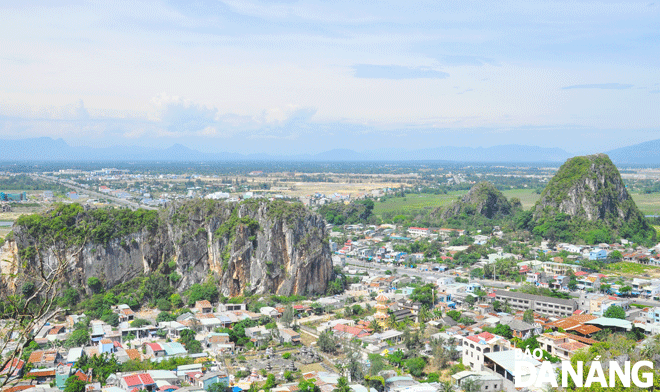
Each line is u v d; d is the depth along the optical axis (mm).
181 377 129625
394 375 135125
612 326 167750
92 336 160500
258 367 142625
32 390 117125
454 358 148875
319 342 160750
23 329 34438
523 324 168375
